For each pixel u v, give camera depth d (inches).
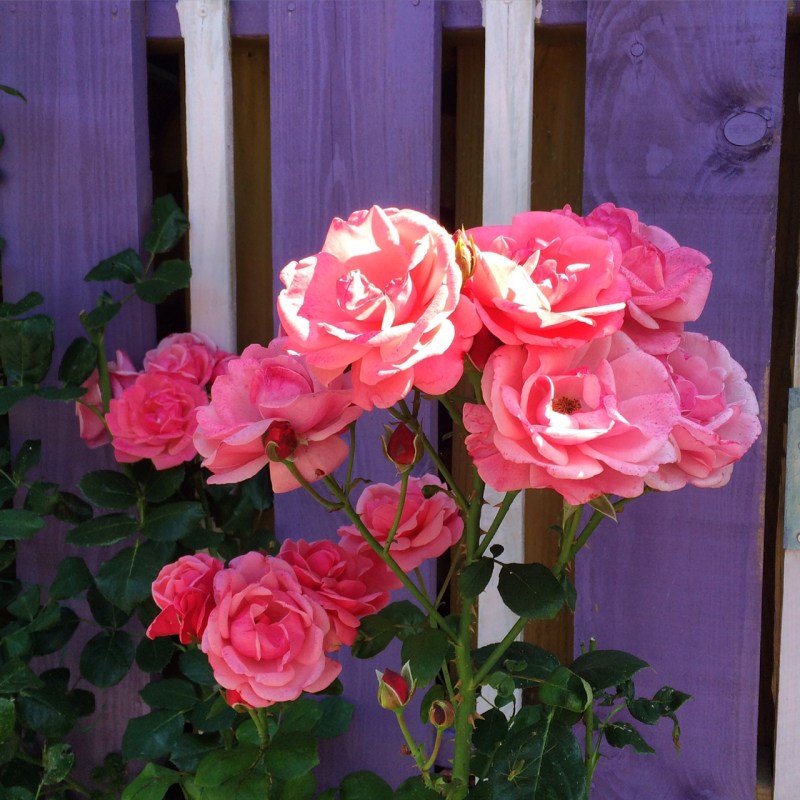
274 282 31.6
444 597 34.4
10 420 33.2
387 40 30.1
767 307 28.6
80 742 33.9
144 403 30.1
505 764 21.3
